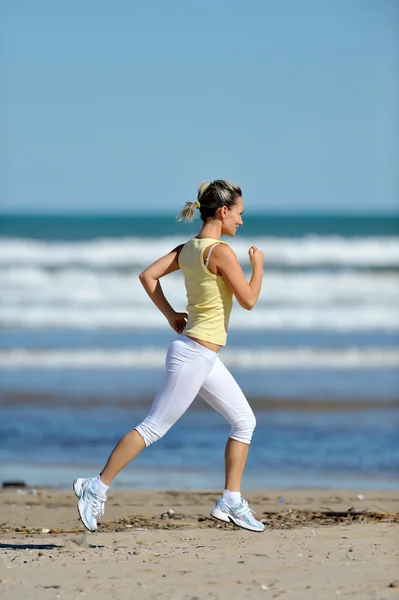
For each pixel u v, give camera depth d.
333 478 25.92
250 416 13.96
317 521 17.59
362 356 50.88
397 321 63.91
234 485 14.03
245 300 13.19
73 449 30.22
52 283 74.00
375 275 76.69
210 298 13.34
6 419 35.19
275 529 16.23
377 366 47.88
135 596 10.53
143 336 57.88
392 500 21.23
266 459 28.50
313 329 61.06
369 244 84.50
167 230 126.62
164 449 30.05
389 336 58.12
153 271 13.83
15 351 52.53
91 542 14.42
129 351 52.47
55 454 29.47
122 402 38.78
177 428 33.28
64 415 36.00
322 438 31.61
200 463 28.02
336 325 62.56
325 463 27.92
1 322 63.12
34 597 10.48
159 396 13.53
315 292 73.12
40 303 69.19
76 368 47.72
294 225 127.19
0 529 17.12
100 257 80.50
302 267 80.69
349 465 27.64
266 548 13.53
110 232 123.75
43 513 19.34
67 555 13.00
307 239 89.50
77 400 39.19
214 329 13.40
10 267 77.38
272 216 157.25
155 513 19.41
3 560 12.56
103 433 32.78
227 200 13.59
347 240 85.94
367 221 133.88
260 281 13.43
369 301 70.00
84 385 42.91
